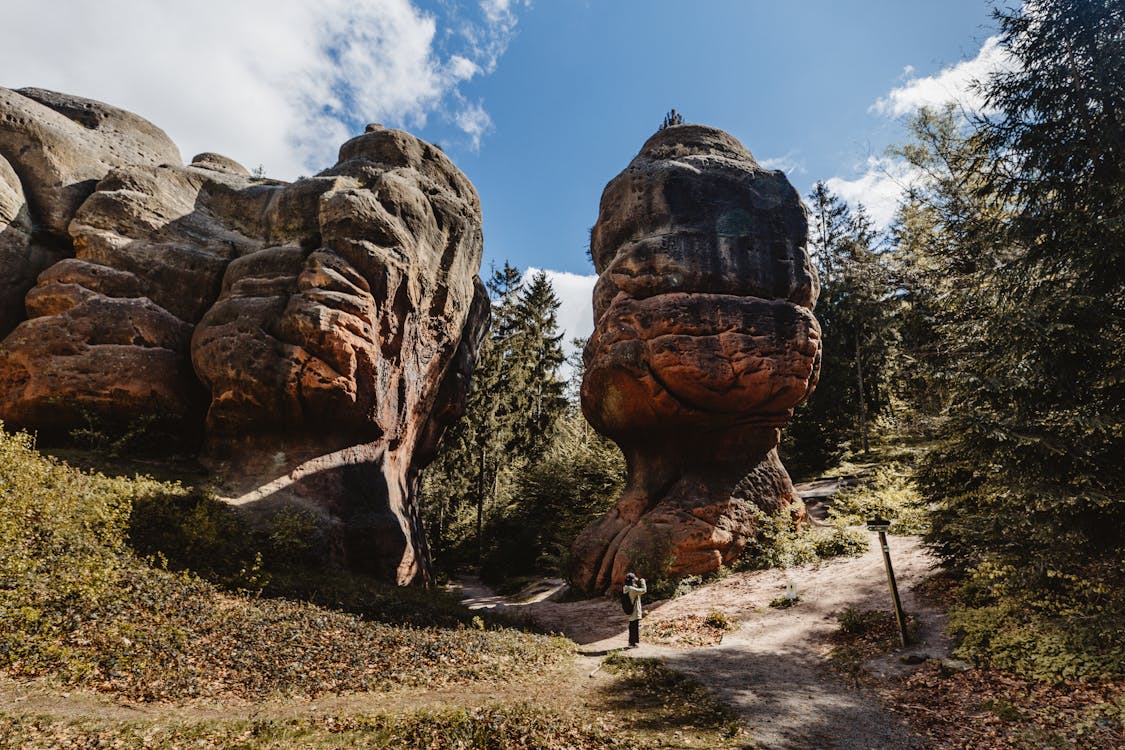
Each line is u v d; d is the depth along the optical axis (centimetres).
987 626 878
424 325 2130
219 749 539
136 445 1630
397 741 602
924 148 2309
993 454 962
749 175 2109
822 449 3231
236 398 1598
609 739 661
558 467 3219
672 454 2028
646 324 1898
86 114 2248
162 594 898
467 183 2597
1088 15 1040
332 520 1565
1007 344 1027
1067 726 615
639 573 1781
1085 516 866
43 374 1578
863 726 702
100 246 1745
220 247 1950
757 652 1073
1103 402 909
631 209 2123
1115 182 948
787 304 1938
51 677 622
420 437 2333
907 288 2548
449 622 1173
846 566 1530
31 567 800
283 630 892
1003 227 1212
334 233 1770
